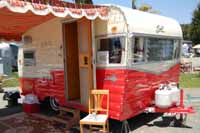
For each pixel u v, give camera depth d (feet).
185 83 41.81
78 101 21.54
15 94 28.07
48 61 22.98
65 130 19.33
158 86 21.29
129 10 17.98
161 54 21.61
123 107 17.12
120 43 17.10
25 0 12.43
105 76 18.15
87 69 19.85
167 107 19.12
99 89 18.61
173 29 23.56
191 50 111.75
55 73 22.36
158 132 18.60
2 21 18.85
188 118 22.04
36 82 24.86
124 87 16.93
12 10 11.84
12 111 25.55
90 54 18.63
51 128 19.92
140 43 18.17
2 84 44.52
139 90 18.52
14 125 20.89
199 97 27.12
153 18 20.62
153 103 20.65
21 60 26.84
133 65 17.49
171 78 24.07
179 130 18.99
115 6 17.19
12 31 25.17
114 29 17.35
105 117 17.21
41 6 13.09
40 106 25.38
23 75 26.73
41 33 23.45
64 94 21.72
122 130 18.13
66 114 22.74
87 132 18.40
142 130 19.10
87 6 16.14
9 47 64.08
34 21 20.61
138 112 18.83
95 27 18.53
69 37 21.91
